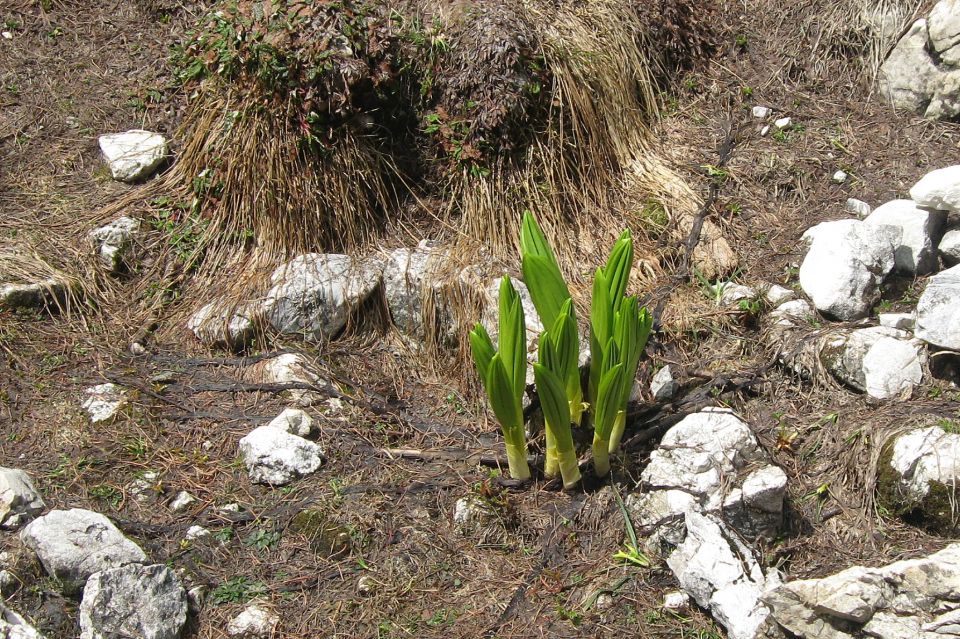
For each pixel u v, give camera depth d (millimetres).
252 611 3002
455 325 4008
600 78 4633
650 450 3500
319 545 3240
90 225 4426
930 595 2730
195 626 2977
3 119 4934
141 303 4211
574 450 3330
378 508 3367
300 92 4176
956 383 3430
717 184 4602
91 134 4926
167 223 4465
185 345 4059
